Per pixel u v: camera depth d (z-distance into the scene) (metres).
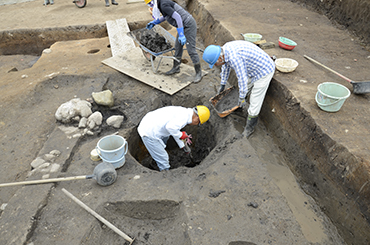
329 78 4.30
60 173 3.35
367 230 2.81
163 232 3.02
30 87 4.98
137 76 5.36
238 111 4.87
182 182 3.24
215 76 5.57
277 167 4.01
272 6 7.61
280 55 4.96
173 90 4.98
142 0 9.77
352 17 5.76
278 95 4.28
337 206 3.18
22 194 3.02
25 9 9.41
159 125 3.46
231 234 2.65
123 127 4.35
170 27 7.98
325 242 3.09
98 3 9.85
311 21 6.53
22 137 4.03
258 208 2.89
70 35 7.82
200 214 2.84
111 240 2.93
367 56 4.96
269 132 4.63
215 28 6.77
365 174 2.78
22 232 2.67
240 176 3.26
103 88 5.19
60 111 4.21
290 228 2.71
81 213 2.89
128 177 3.33
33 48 7.93
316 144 3.45
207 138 4.79
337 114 3.54
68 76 5.40
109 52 6.57
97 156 3.56
